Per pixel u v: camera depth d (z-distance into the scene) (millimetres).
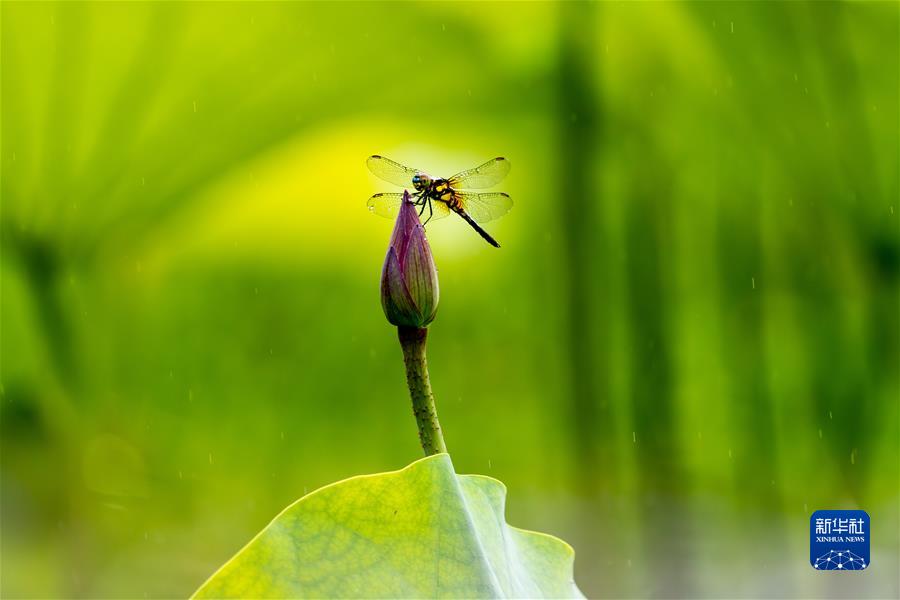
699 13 3600
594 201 4176
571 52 3848
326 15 3641
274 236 4203
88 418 4039
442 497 1165
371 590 1141
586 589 3520
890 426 3969
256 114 3787
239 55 3627
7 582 3342
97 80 3484
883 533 3545
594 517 4012
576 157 4094
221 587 1135
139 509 3945
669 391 4168
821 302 4059
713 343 4145
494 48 3889
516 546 1221
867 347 3949
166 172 3756
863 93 3693
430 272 1195
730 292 4156
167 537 3881
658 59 3848
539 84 3965
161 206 3818
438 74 3969
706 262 4168
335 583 1140
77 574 3486
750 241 4117
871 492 3885
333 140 4039
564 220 4207
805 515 3836
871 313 3957
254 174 3967
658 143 4062
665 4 3604
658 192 4145
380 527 1155
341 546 1147
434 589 1145
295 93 3822
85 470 3941
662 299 4191
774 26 3566
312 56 3734
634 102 3975
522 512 4133
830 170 3854
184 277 4168
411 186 1598
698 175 4109
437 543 1155
